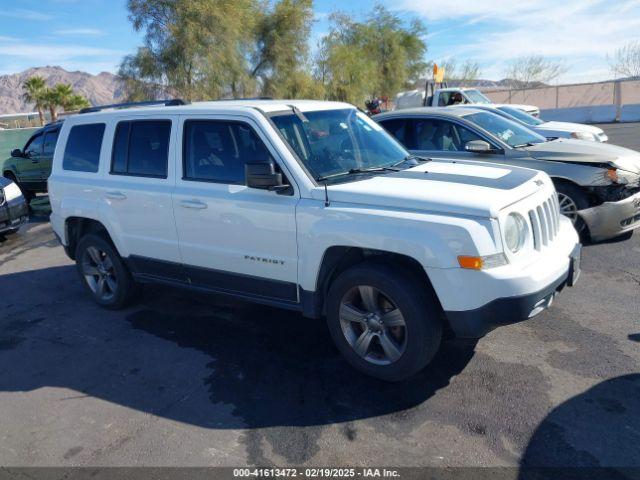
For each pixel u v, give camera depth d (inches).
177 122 186.4
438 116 292.2
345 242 147.8
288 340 186.1
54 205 228.7
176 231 186.9
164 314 215.8
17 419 149.6
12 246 361.7
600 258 244.7
